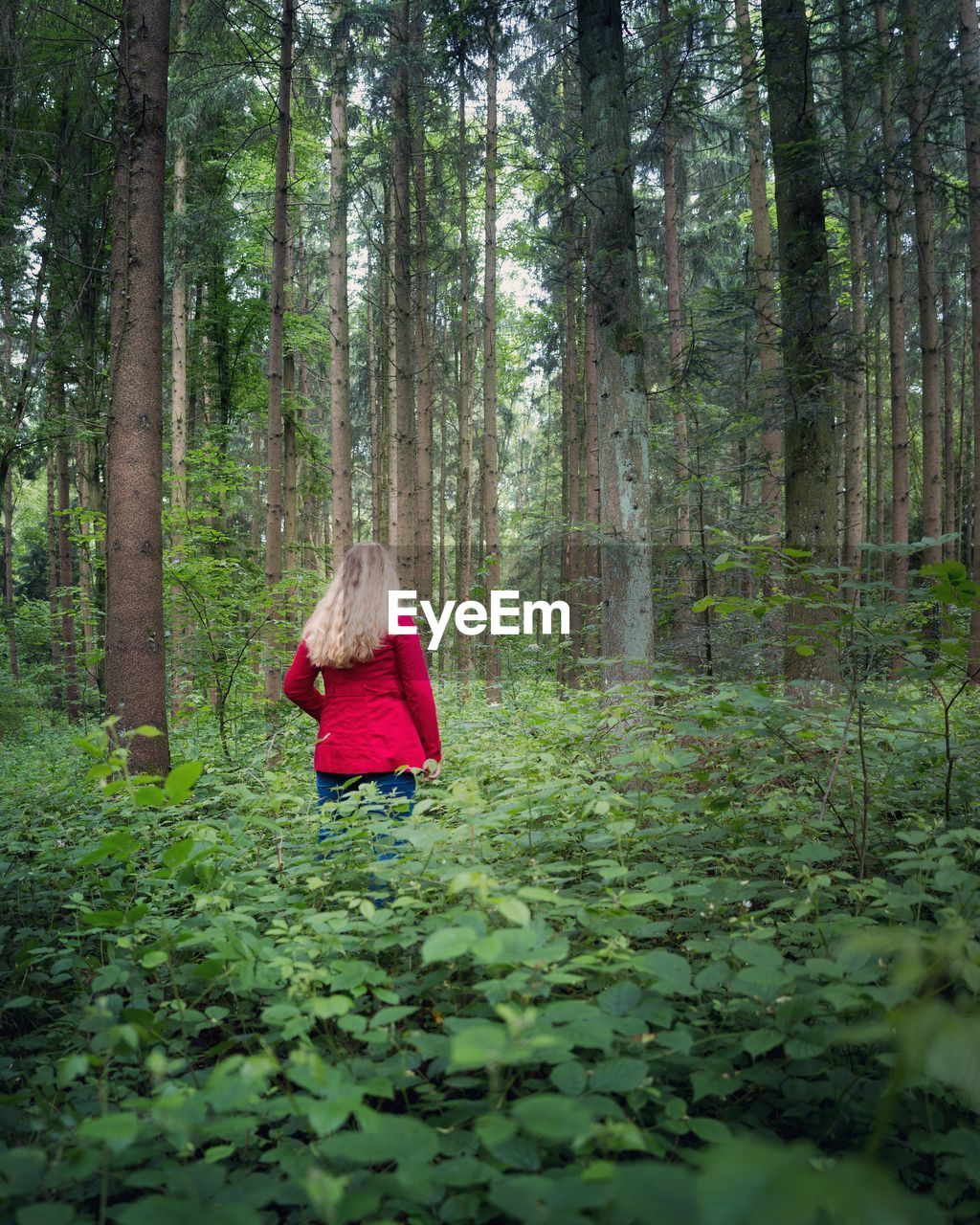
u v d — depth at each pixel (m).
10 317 16.14
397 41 12.45
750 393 8.69
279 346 8.44
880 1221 0.71
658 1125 1.65
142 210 5.55
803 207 8.01
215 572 8.90
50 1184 1.37
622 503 6.60
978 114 8.17
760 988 1.82
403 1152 1.21
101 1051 2.06
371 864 2.71
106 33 12.02
